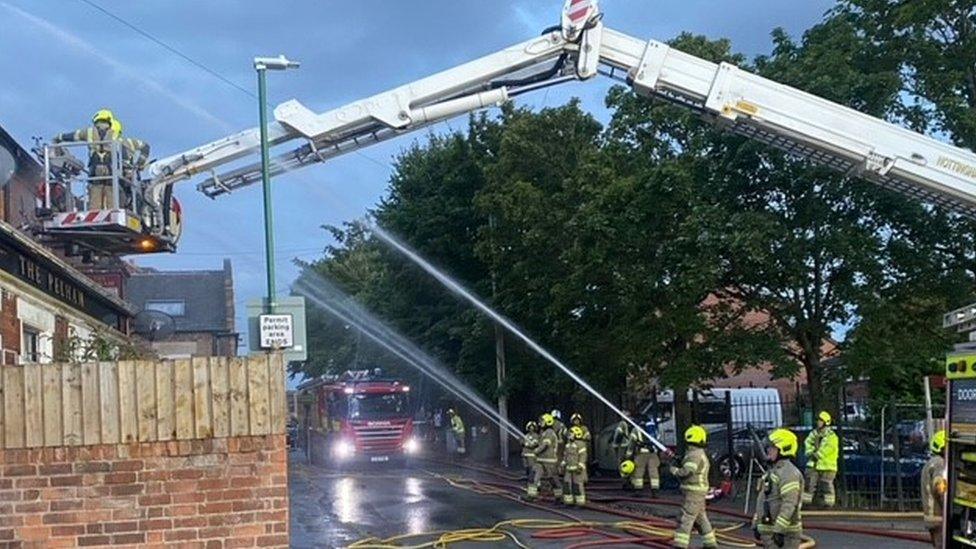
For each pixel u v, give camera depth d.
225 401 8.31
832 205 18.97
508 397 34.19
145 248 14.41
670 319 19.83
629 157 22.97
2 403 7.99
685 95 13.12
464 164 34.81
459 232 35.22
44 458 8.01
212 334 57.75
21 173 20.45
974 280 19.05
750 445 22.22
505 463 33.56
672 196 19.45
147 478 8.14
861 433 22.05
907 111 18.56
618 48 13.15
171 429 8.21
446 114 13.38
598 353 24.72
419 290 37.66
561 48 13.23
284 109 13.41
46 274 18.22
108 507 8.07
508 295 30.28
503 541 15.59
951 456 7.85
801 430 23.19
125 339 23.84
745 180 19.25
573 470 19.94
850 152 12.88
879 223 18.94
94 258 14.55
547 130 28.72
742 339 19.67
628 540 15.18
